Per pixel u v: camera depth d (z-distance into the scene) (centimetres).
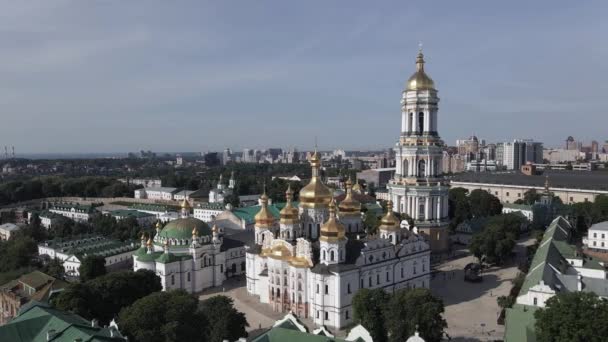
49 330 9488
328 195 16762
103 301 12800
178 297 11088
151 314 10612
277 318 14688
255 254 17038
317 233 16600
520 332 10450
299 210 16975
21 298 15075
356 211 17550
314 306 14312
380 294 11862
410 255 16288
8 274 19662
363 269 14512
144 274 14050
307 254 14700
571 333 9119
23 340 9456
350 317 14150
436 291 16850
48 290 15388
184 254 17788
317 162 16875
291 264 14888
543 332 9519
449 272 19175
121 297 13125
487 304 15400
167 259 17062
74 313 11731
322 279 14025
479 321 13912
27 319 9844
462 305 15338
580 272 15025
